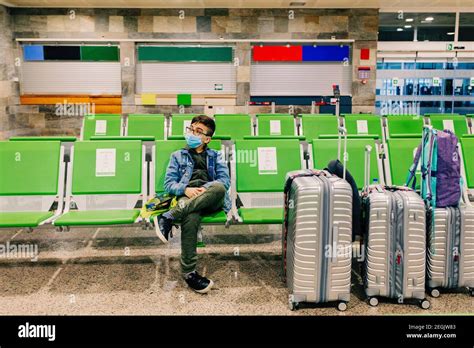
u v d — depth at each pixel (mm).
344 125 6492
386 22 10914
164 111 10695
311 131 6398
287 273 3289
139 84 10656
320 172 3262
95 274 3633
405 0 9586
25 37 10266
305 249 2977
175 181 3619
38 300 3184
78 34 10312
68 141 4352
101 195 3969
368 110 10742
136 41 10406
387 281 3072
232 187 4055
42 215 3594
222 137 4324
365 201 3139
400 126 6621
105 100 10586
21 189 3928
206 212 3529
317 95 10797
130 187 3990
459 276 3199
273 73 10734
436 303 3168
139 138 4547
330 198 2939
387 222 3027
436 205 3164
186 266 3291
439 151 3123
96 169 4000
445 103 11125
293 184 3084
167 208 3541
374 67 10594
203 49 10562
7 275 3602
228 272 3676
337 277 3010
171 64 10617
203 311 3043
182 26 10352
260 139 4246
